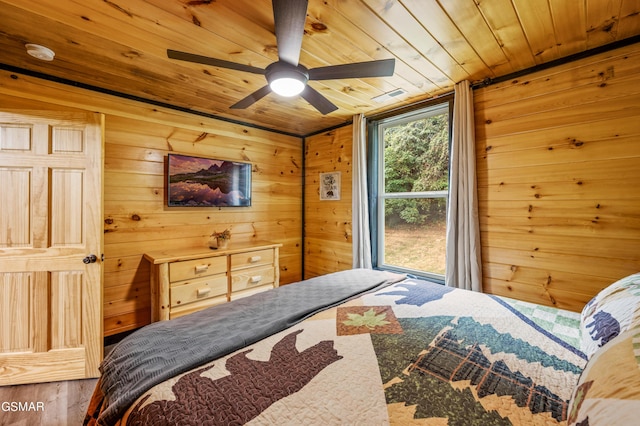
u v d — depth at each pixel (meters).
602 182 1.80
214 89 2.49
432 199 2.92
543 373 0.90
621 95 1.74
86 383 2.04
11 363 1.97
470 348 1.07
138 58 1.98
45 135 2.01
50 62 2.03
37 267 2.00
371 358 1.00
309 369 0.93
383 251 3.23
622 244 1.73
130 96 2.59
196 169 3.00
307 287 1.82
